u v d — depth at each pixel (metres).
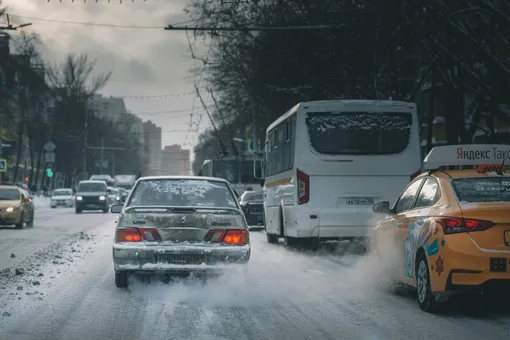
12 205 35.69
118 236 13.35
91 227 37.94
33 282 14.49
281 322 10.44
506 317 10.84
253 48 43.56
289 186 23.03
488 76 29.98
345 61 37.16
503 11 27.77
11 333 9.52
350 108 22.08
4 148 85.12
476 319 10.68
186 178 14.73
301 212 21.84
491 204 10.59
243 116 66.44
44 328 9.88
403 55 38.00
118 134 155.88
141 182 14.59
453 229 10.48
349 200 21.88
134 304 11.98
